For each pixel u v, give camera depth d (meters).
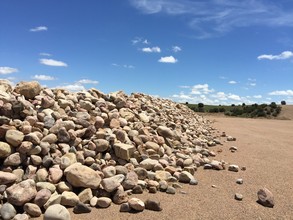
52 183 3.15
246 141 7.28
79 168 3.22
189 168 4.23
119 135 4.23
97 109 4.76
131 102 5.98
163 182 3.60
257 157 5.52
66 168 3.29
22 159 3.30
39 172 3.21
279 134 9.17
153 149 4.45
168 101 9.80
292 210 3.15
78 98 4.88
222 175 4.28
